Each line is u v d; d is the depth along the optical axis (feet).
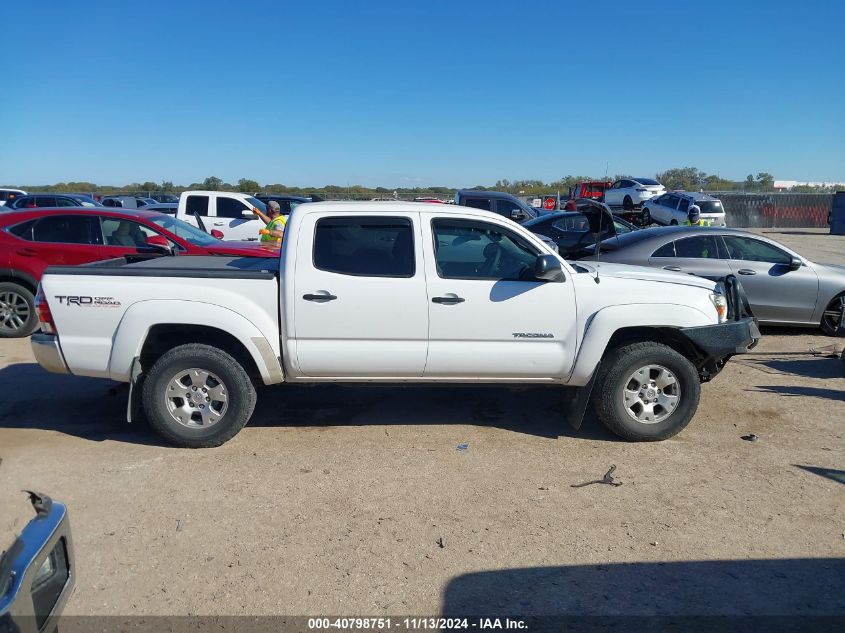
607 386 18.53
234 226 56.44
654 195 107.14
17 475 16.53
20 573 6.90
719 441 19.16
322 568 12.76
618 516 14.82
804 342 31.35
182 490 15.85
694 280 19.72
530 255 18.52
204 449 18.26
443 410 21.65
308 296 17.71
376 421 20.58
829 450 18.53
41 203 74.84
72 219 31.04
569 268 18.63
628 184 112.57
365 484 16.25
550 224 49.06
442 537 13.88
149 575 12.50
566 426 20.29
